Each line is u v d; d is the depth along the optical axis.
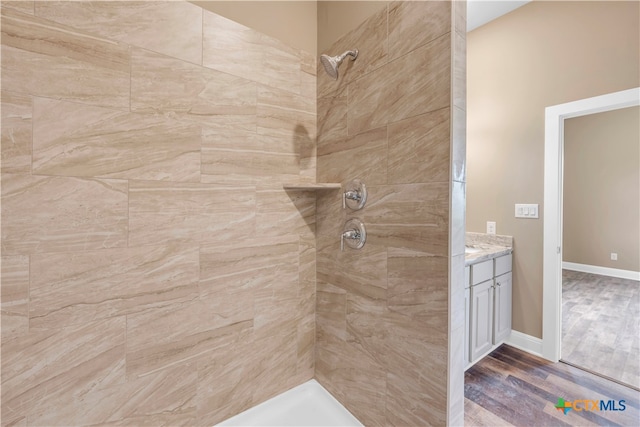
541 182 2.22
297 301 1.56
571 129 4.89
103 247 1.02
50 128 0.92
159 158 1.12
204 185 1.24
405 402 1.16
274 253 1.46
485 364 2.08
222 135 1.29
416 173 1.12
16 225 0.88
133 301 1.08
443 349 1.03
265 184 1.42
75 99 0.96
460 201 1.05
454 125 1.01
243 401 1.38
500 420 1.54
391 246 1.22
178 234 1.17
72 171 0.96
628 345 2.33
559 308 2.14
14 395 0.89
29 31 0.89
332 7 1.54
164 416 1.16
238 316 1.35
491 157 2.51
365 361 1.34
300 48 1.56
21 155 0.88
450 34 1.01
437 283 1.05
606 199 4.57
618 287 3.92
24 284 0.89
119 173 1.04
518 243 2.34
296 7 1.55
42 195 0.91
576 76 2.05
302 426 1.37
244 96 1.35
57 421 0.95
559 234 2.14
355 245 1.37
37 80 0.90
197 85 1.21
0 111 0.85
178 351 1.18
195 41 1.21
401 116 1.18
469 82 2.66
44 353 0.93
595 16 1.98
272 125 1.45
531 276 2.27
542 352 2.18
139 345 1.10
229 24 1.30
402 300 1.17
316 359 1.64
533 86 2.26
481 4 2.32
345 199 1.40
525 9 2.31
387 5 1.24
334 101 1.51
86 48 0.97
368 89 1.32
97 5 0.99
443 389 1.02
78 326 0.98
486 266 2.08
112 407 1.05
